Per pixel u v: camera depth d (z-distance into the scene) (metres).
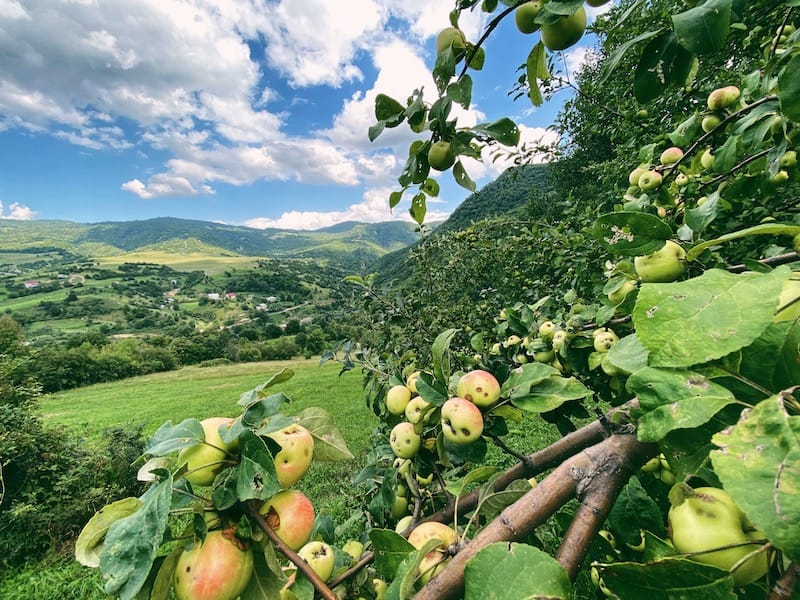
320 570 1.09
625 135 4.46
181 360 58.41
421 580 0.91
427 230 6.09
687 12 0.92
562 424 1.60
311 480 8.41
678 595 0.56
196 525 0.82
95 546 0.83
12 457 7.29
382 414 2.37
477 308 5.06
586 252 3.67
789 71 0.83
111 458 8.41
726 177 1.89
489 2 1.15
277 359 61.06
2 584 6.47
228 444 0.92
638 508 0.98
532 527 0.74
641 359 0.80
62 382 41.25
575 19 1.09
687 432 0.70
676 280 1.12
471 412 1.20
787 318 0.63
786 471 0.44
